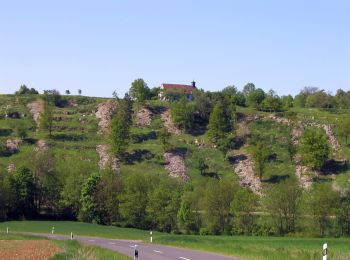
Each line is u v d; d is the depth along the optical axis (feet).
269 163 530.27
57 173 442.50
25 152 514.27
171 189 407.64
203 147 570.05
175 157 544.62
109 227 385.29
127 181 404.16
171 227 380.78
